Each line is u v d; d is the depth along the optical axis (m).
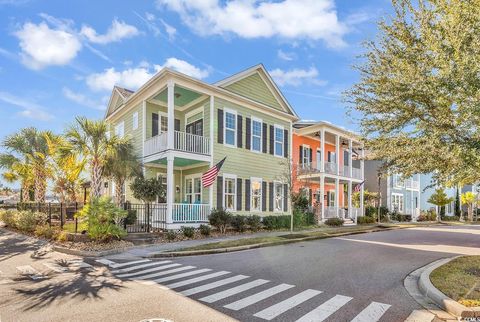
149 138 17.62
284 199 21.25
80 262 9.36
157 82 16.03
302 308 5.26
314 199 27.41
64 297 5.78
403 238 16.92
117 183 17.06
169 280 7.14
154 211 15.43
